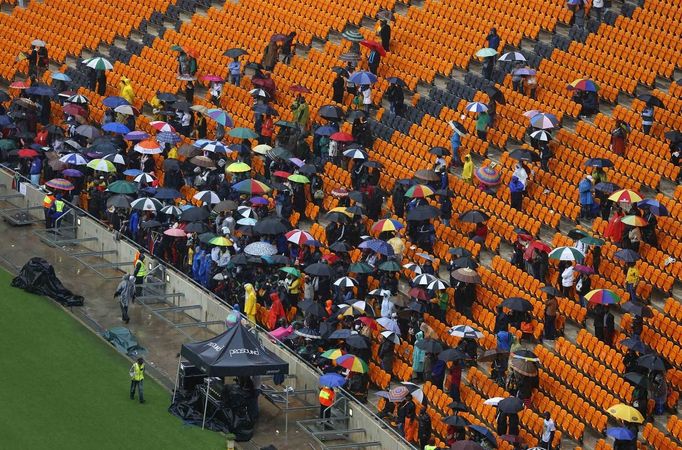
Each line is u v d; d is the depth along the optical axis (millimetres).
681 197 121312
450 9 147375
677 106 130000
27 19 168750
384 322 111688
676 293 114812
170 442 103750
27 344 115938
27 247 131750
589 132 130000
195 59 151000
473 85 138625
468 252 118188
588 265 117000
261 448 103938
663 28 136875
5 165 141250
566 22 142125
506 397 103500
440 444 103562
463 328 110688
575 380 108375
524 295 116188
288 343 114312
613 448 101000
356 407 106188
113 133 143500
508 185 127250
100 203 133125
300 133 136250
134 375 107938
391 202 129750
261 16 155875
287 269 118125
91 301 123438
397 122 137375
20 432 104062
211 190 132000
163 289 124250
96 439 103688
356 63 146250
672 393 106125
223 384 106812
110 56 160000
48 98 149500
